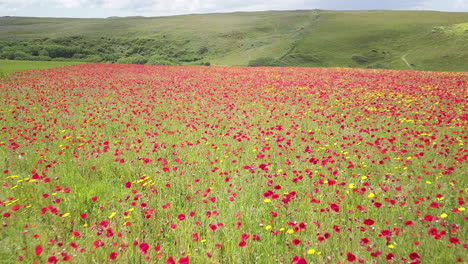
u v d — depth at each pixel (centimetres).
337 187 545
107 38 13725
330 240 389
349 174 607
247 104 1355
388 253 337
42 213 430
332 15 13350
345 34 9438
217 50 11494
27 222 447
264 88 1803
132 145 796
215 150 761
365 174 609
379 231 408
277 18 15375
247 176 591
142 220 439
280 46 9425
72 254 365
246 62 8712
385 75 2377
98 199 517
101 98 1568
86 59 9812
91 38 13912
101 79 2416
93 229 426
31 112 1232
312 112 1159
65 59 9262
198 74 2723
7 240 407
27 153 745
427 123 930
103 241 391
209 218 449
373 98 1391
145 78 2456
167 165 670
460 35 7731
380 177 588
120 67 3653
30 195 520
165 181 580
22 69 3406
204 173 626
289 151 738
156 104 1388
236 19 17225
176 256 372
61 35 14550
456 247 369
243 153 736
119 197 530
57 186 535
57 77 2588
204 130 947
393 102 1300
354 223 427
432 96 1398
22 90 1866
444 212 453
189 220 444
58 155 732
